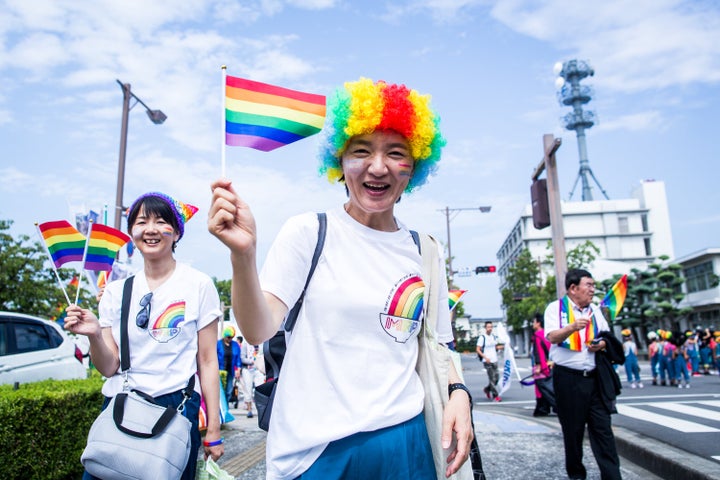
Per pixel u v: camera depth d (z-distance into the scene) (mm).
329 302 1666
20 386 5074
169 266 2859
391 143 1867
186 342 2721
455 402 1777
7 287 14828
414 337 1805
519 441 6715
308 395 1620
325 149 2070
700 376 19250
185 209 3139
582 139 84875
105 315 2762
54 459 4520
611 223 71938
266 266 1686
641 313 36375
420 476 1679
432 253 1941
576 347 4473
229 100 1681
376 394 1635
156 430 2352
